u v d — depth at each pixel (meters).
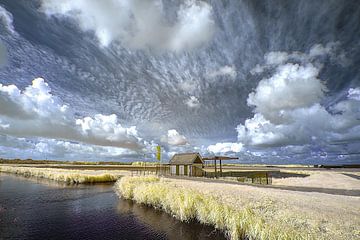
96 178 33.59
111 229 11.80
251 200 14.27
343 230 8.74
